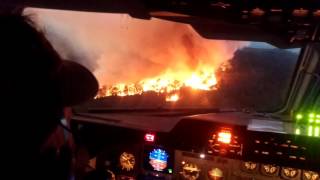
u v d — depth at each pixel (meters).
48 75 0.56
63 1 2.05
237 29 2.00
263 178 3.45
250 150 3.32
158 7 1.93
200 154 3.54
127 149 3.73
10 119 0.52
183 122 3.51
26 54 0.53
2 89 0.51
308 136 3.17
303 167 3.20
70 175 0.63
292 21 1.78
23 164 0.52
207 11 1.85
